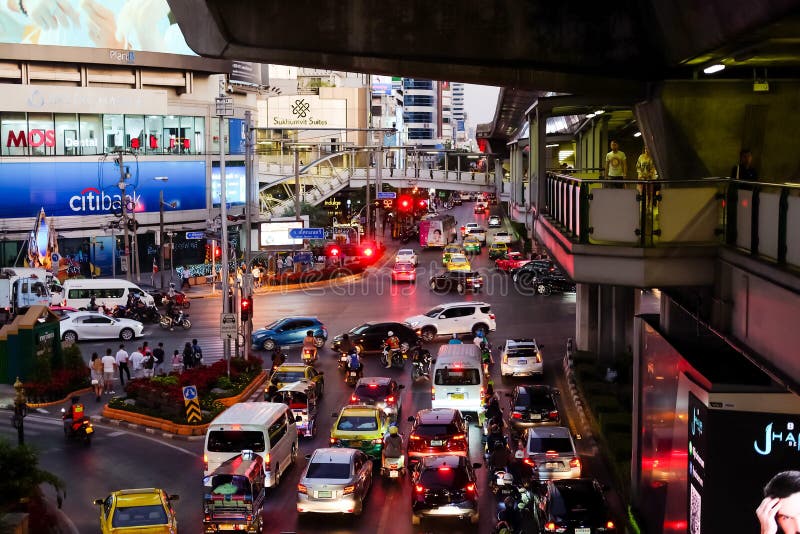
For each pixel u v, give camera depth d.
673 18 14.19
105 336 47.31
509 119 69.12
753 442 13.19
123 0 76.00
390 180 121.69
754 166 17.03
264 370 39.69
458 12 16.47
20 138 68.31
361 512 22.16
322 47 16.61
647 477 18.66
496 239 78.94
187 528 21.47
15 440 29.61
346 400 34.44
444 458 21.67
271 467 23.64
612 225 15.98
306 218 70.94
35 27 71.88
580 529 18.28
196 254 82.44
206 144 83.06
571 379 35.84
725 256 14.32
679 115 16.81
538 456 22.38
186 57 79.94
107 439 30.00
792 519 12.97
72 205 70.94
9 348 37.19
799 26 11.84
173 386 32.62
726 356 15.27
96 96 71.94
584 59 16.64
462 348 32.84
